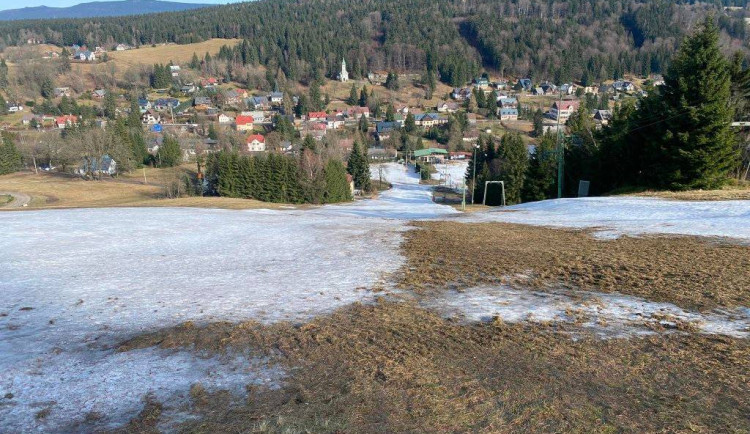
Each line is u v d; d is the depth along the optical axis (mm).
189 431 4738
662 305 8219
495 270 11023
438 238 15625
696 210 19359
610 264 11070
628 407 5074
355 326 7609
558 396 5316
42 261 12859
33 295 9711
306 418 4938
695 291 8828
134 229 18500
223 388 5672
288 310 8523
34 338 7402
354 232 17547
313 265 12234
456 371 5973
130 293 9812
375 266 11891
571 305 8398
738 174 31828
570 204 25734
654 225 16328
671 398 5250
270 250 14430
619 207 22469
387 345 6820
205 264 12555
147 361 6477
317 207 39812
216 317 8188
